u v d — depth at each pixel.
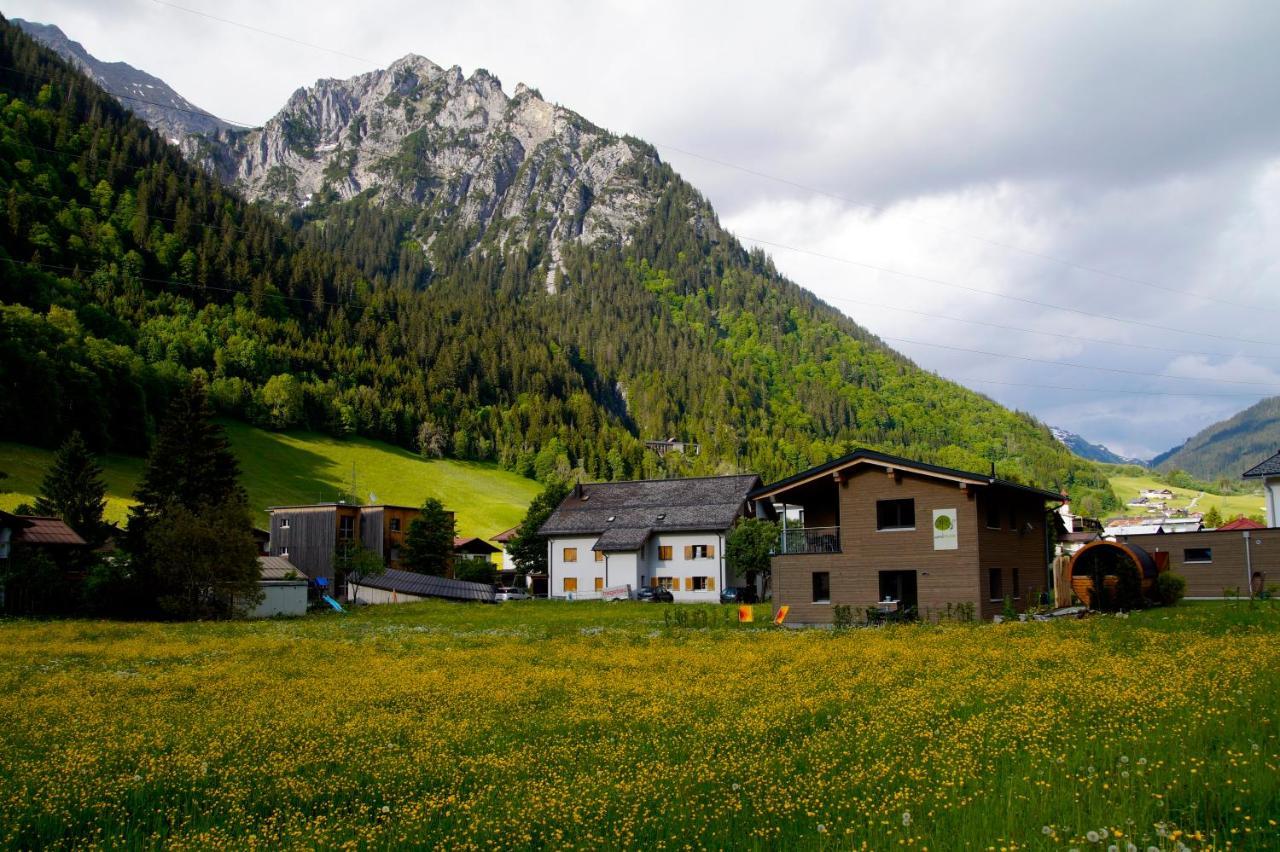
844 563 41.91
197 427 70.38
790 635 34.41
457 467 188.50
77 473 81.44
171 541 56.25
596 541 85.38
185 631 44.81
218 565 56.12
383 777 12.43
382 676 23.97
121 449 127.19
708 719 16.00
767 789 10.80
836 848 8.67
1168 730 12.20
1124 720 13.17
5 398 106.69
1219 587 44.62
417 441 193.25
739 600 78.38
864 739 13.26
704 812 10.00
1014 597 42.59
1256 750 10.45
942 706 15.64
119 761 13.81
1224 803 9.08
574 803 10.44
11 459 102.75
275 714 18.02
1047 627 31.11
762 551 77.00
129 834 10.28
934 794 10.07
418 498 157.00
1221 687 15.01
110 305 169.12
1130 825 8.43
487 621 51.16
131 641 38.38
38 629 43.00
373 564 82.25
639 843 9.20
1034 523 46.31
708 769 11.72
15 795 11.48
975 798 9.80
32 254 168.88
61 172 196.88
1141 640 25.06
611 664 26.02
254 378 179.75
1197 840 8.18
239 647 34.78
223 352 176.25
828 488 44.97
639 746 13.79
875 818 9.35
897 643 27.64
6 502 87.44
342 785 12.10
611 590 80.56
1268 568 43.66
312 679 23.75
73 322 138.62
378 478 162.38
